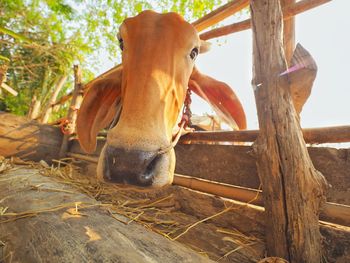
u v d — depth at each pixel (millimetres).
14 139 1431
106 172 400
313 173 390
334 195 458
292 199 382
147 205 674
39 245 365
